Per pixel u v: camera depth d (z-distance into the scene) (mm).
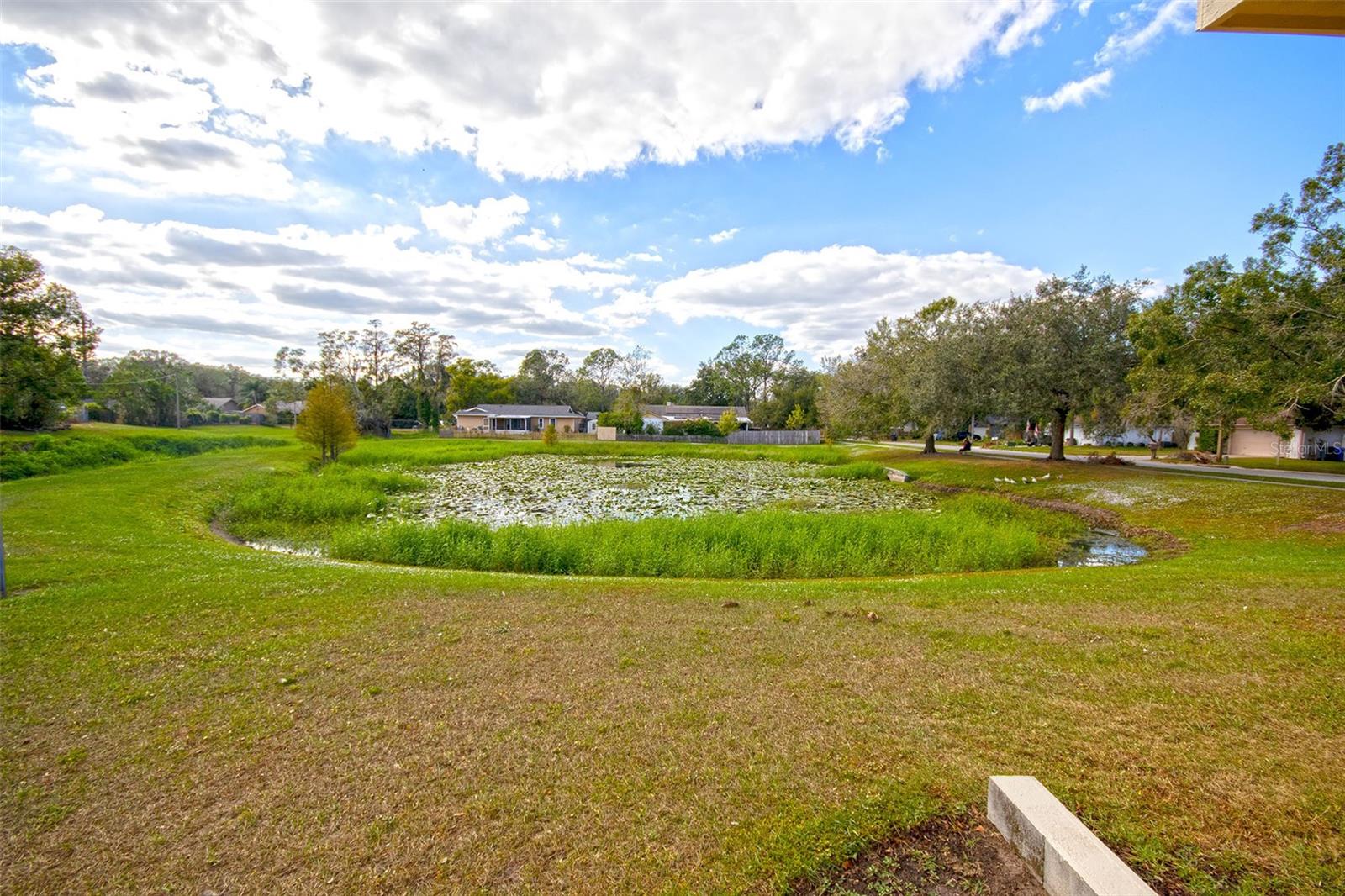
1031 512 15305
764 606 5871
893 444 49750
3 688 3838
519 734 3283
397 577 6992
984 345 22766
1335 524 11008
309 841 2428
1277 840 2326
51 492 13516
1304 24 2480
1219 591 6180
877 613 5594
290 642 4699
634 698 3725
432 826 2514
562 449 40906
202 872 2260
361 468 25062
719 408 77688
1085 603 5859
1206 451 32062
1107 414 21938
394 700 3709
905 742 3166
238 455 29062
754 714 3502
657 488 20875
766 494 19281
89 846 2408
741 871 2242
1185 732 3230
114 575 6773
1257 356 12898
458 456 32406
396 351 68250
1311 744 3086
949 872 2205
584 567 8961
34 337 21969
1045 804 2285
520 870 2260
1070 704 3607
